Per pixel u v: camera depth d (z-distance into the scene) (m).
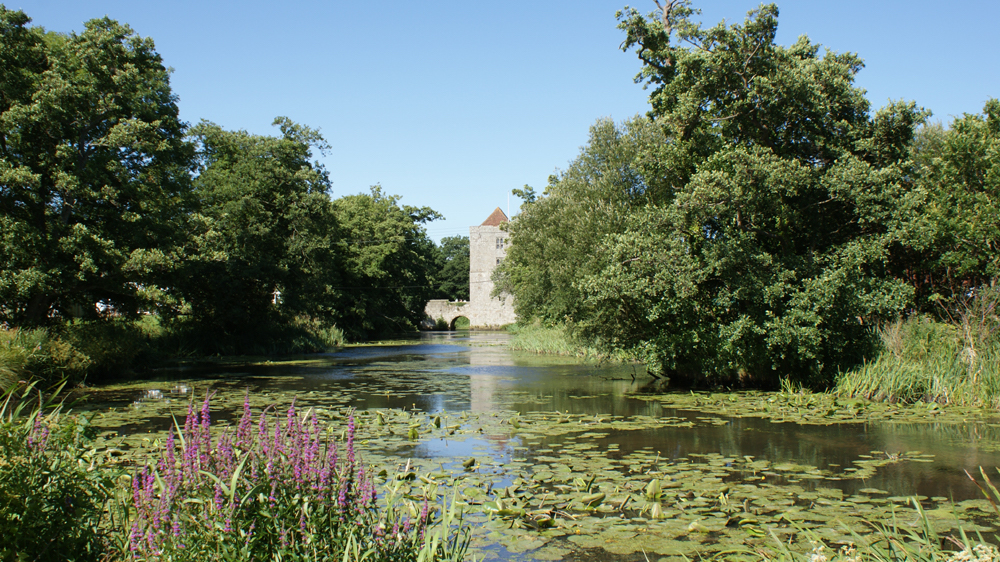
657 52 19.75
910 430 10.55
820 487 7.08
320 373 21.95
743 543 5.40
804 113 16.41
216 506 3.42
